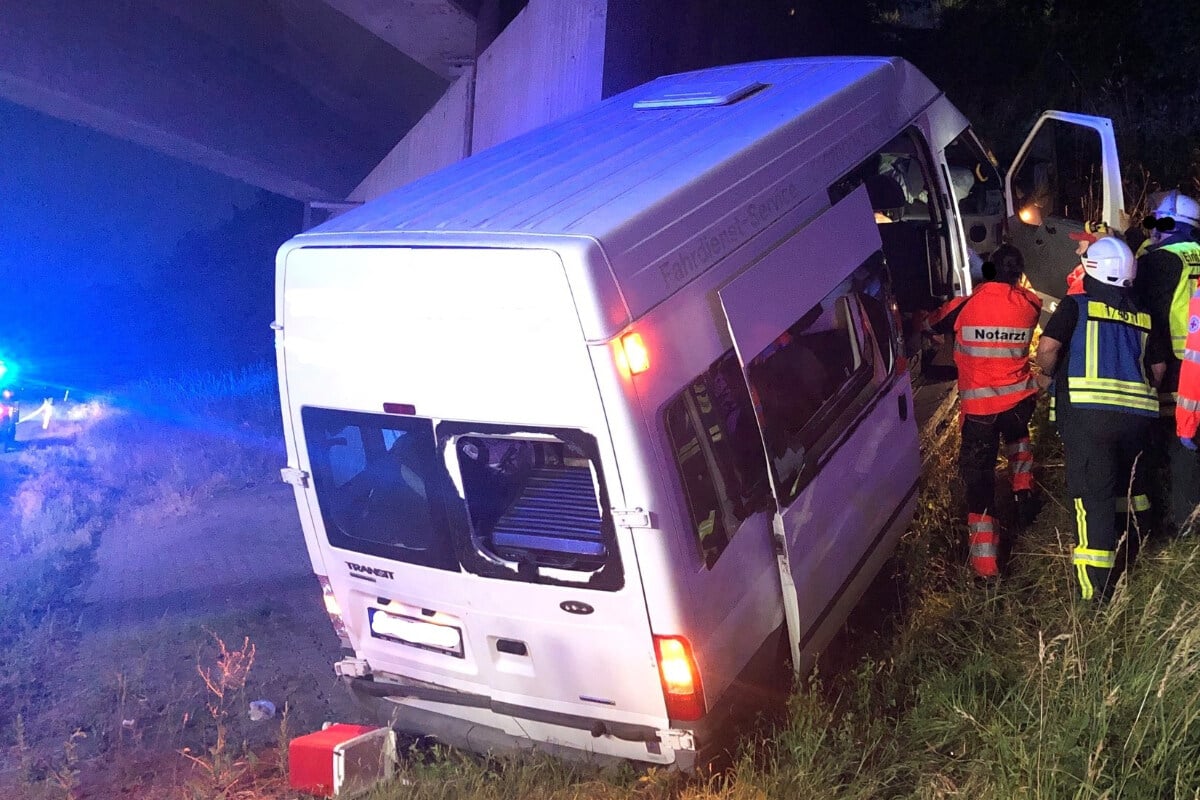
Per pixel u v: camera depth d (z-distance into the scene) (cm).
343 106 1262
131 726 511
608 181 396
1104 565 442
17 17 954
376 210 423
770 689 404
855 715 412
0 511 842
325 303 377
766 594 389
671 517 336
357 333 371
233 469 909
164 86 1098
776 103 496
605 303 321
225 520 797
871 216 491
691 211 374
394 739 437
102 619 637
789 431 403
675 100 527
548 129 546
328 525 420
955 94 1237
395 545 403
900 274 634
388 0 969
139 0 1030
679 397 347
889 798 375
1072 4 1247
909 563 511
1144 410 438
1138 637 393
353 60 1149
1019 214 671
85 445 990
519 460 419
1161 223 498
